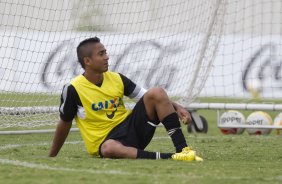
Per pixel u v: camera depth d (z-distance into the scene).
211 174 14.93
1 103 27.14
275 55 40.12
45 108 26.02
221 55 37.78
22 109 25.53
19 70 29.44
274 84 40.06
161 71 31.97
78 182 13.55
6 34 30.77
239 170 15.85
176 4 32.47
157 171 15.27
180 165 16.47
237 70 40.72
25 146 23.19
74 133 28.72
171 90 31.27
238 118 29.59
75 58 30.27
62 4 30.42
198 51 30.33
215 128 33.09
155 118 18.09
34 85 29.03
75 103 18.23
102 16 31.59
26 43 31.06
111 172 15.04
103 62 18.09
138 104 18.14
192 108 30.00
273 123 30.30
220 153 20.81
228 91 40.78
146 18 33.53
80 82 18.31
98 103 18.28
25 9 30.77
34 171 15.13
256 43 40.47
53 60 29.94
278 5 44.47
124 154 17.75
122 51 31.89
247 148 22.61
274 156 20.06
